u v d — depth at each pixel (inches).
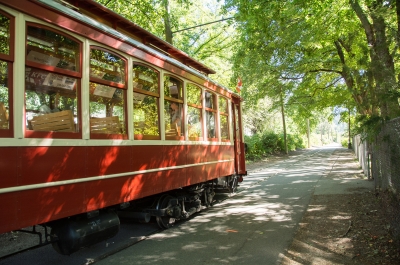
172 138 249.8
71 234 162.1
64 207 149.9
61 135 151.6
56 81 153.8
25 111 136.4
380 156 319.6
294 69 573.9
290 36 460.4
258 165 898.7
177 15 746.2
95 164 170.2
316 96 722.2
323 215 287.1
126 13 566.9
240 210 327.0
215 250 205.5
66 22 158.7
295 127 1966.0
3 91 130.1
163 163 234.7
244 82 622.5
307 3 422.9
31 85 142.2
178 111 264.1
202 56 774.5
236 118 434.9
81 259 191.9
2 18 131.8
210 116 330.3
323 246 207.0
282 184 502.0
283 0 402.0
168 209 255.3
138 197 203.8
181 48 781.3
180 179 258.8
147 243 223.5
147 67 224.2
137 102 211.5
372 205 307.9
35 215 135.9
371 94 219.0
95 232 174.1
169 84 251.4
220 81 847.1
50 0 155.5
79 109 164.1
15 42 134.4
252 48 530.0
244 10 412.2
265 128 1397.6
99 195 171.3
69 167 154.3
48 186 142.5
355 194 375.6
